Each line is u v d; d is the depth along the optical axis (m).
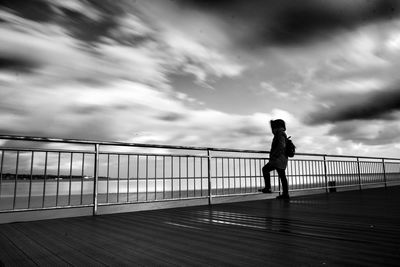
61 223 3.41
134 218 3.79
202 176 5.85
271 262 1.74
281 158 6.48
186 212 4.42
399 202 5.69
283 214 3.99
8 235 2.68
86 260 1.83
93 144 4.36
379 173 11.37
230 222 3.34
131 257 1.89
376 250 1.99
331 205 5.20
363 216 3.71
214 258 1.84
